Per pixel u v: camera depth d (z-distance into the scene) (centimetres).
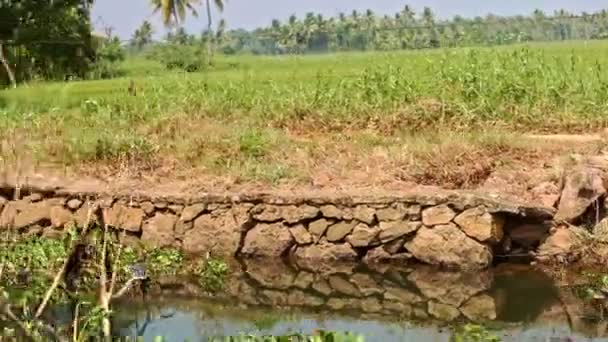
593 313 936
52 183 1226
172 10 4281
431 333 888
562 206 1105
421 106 1455
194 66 3566
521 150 1220
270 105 1598
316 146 1321
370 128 1448
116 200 1181
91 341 745
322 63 2708
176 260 1119
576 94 1470
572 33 3747
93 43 3556
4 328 732
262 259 1141
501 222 1088
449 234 1085
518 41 3244
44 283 918
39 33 3334
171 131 1465
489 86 1491
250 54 4656
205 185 1208
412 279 1080
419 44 4100
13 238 1095
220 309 972
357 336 601
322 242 1130
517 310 959
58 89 2200
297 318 946
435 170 1182
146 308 966
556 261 1084
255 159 1290
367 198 1116
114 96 1873
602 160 1154
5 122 1574
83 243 934
